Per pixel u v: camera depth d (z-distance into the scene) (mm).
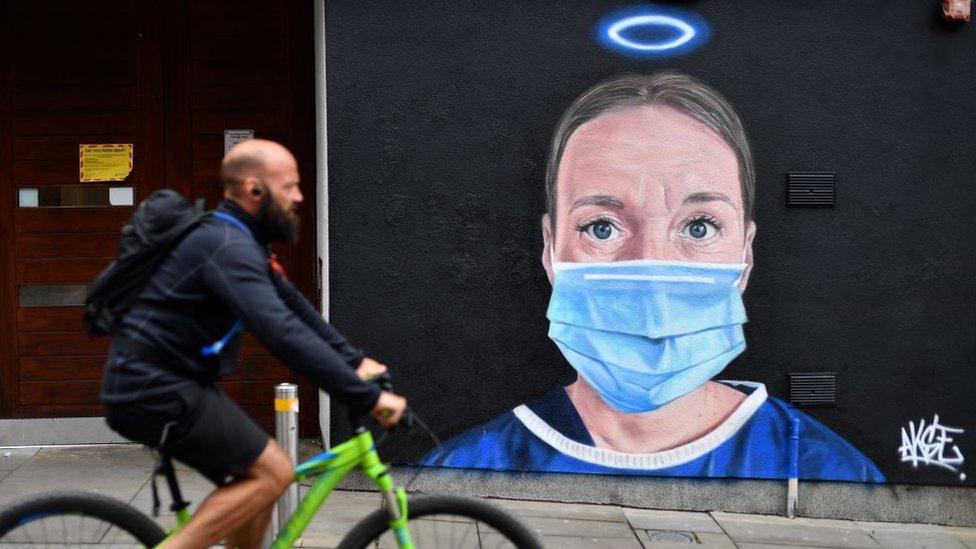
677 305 5449
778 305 5488
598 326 5465
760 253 5469
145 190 6289
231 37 6289
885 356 5523
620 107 5410
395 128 5391
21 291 6273
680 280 5438
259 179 3021
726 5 5410
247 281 2879
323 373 2889
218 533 3018
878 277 5504
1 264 6246
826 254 5488
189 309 2922
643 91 5402
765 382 5492
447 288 5441
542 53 5398
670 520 5375
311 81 6340
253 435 3061
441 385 5469
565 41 5398
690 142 5418
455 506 3299
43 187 6246
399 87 5383
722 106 5418
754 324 5484
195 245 2922
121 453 6148
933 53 5453
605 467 5516
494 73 5398
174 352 2934
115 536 3283
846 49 5434
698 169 5418
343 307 5414
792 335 5492
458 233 5434
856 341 5512
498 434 5504
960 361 5547
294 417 3898
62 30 6199
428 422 5477
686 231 5434
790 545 5094
